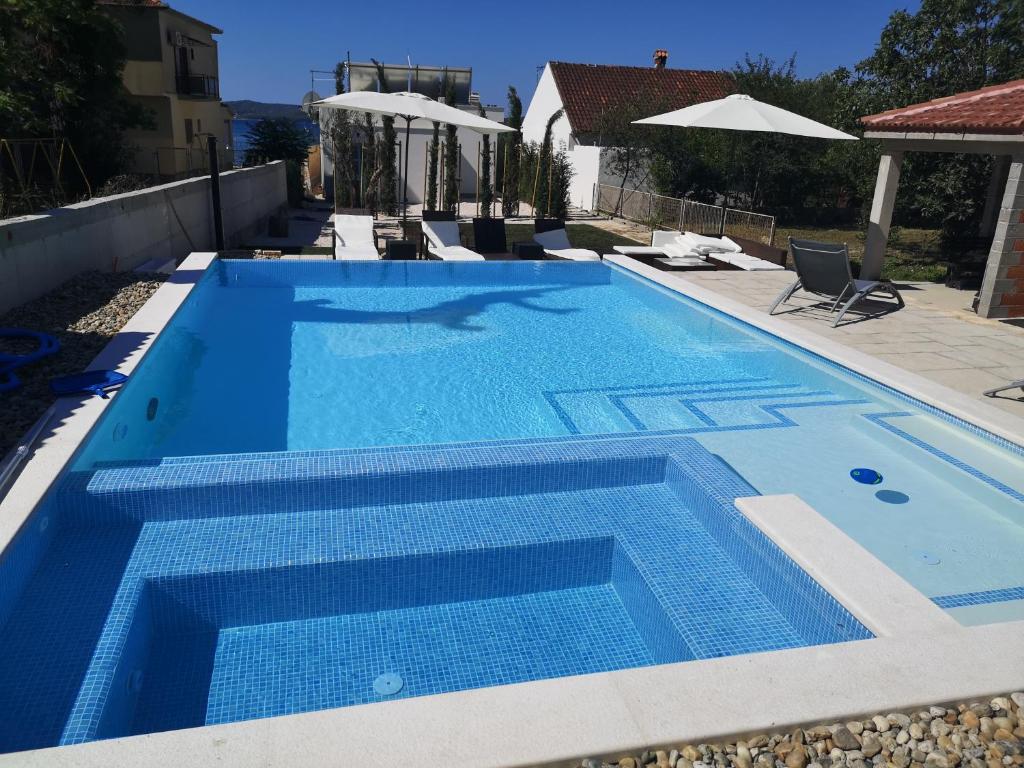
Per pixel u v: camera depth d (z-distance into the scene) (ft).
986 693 8.48
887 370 22.38
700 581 12.45
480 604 13.32
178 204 39.73
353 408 21.26
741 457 18.37
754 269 39.50
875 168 51.03
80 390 16.69
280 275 35.86
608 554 13.79
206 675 11.28
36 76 51.26
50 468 12.87
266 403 21.35
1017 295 29.30
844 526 15.28
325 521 13.56
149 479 13.25
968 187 46.47
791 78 76.89
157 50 80.64
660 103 82.43
